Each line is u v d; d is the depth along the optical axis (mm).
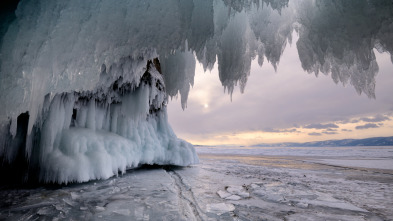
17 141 3180
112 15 2580
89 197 2584
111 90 4156
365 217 2248
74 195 2637
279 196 3055
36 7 2420
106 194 2752
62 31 2455
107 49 2717
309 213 2336
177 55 5172
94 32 2572
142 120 5402
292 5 3250
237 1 2646
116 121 4664
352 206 2654
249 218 2115
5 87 2400
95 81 2730
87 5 2482
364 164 9898
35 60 2428
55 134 3232
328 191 3574
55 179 3000
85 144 3477
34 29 2414
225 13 3264
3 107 2406
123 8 2602
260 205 2596
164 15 2727
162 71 5617
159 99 5527
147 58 3627
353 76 3314
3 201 2342
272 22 3273
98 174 3361
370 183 4527
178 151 5945
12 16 2482
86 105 3992
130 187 3197
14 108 2439
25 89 2451
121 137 4469
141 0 2627
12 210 2070
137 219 1914
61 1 2432
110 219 1896
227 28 3596
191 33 2980
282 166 8305
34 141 3188
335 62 3381
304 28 3293
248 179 4594
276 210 2414
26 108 2475
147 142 5199
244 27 3680
